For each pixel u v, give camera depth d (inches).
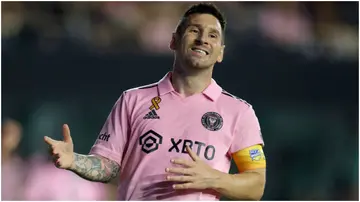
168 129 629.3
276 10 2212.1
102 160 633.0
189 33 637.9
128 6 2233.0
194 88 642.2
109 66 1971.0
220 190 606.2
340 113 2018.9
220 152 626.2
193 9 648.4
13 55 1955.0
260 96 1963.6
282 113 1995.6
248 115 641.6
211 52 635.5
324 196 2010.3
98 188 1311.5
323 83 1998.0
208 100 641.6
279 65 1972.2
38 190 1254.3
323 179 2014.0
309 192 2006.6
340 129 2018.9
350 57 2052.2
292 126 2007.9
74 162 610.9
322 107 2006.6
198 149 621.3
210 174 600.4
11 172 1302.9
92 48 2003.0
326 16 2279.8
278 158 2009.1
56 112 1972.2
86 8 2161.7
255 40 2007.9
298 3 2255.2
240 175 621.0
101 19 2166.6
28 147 1940.2
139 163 625.6
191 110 636.1
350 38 2212.1
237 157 637.9
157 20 2235.5
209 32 637.9
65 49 1991.9
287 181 2011.6
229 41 1991.9
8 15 2018.9
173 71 653.3
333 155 2018.9
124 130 642.2
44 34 2021.4
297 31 2199.8
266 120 1993.1
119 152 641.6
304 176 2016.5
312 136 2015.3
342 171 2020.2
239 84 1952.5
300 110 2001.7
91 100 1978.3
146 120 634.8
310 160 2018.9
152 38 2190.0
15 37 1982.0
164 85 648.4
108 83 1975.9
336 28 2262.6
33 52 1969.7
